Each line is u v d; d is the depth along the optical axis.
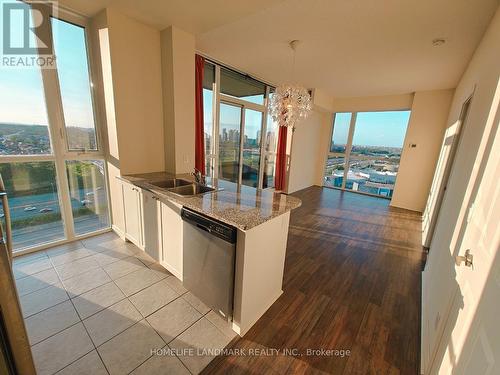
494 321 0.71
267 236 1.68
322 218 4.20
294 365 1.44
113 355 1.43
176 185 2.59
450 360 1.02
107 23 2.21
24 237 2.41
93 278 2.13
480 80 2.04
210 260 1.65
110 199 2.93
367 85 4.61
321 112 6.43
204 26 2.48
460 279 1.17
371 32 2.53
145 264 2.37
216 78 3.79
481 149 1.39
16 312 0.79
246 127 4.75
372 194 6.19
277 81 4.69
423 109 4.78
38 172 2.38
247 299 1.61
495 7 1.93
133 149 2.65
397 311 1.95
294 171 5.94
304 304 1.98
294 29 2.56
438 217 2.72
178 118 2.76
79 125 2.58
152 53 2.62
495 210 0.93
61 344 1.48
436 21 2.24
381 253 2.97
